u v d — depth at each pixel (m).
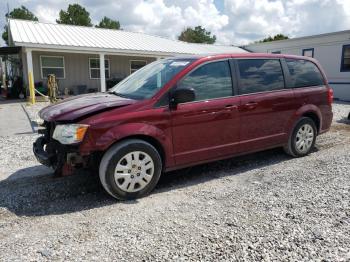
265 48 22.80
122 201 3.72
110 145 3.59
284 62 5.16
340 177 4.27
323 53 18.47
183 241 2.78
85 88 18.14
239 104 4.46
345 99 17.55
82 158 3.56
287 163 5.11
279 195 3.73
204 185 4.20
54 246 2.75
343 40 17.28
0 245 2.77
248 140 4.67
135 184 3.76
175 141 3.99
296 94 5.18
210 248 2.66
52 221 3.22
